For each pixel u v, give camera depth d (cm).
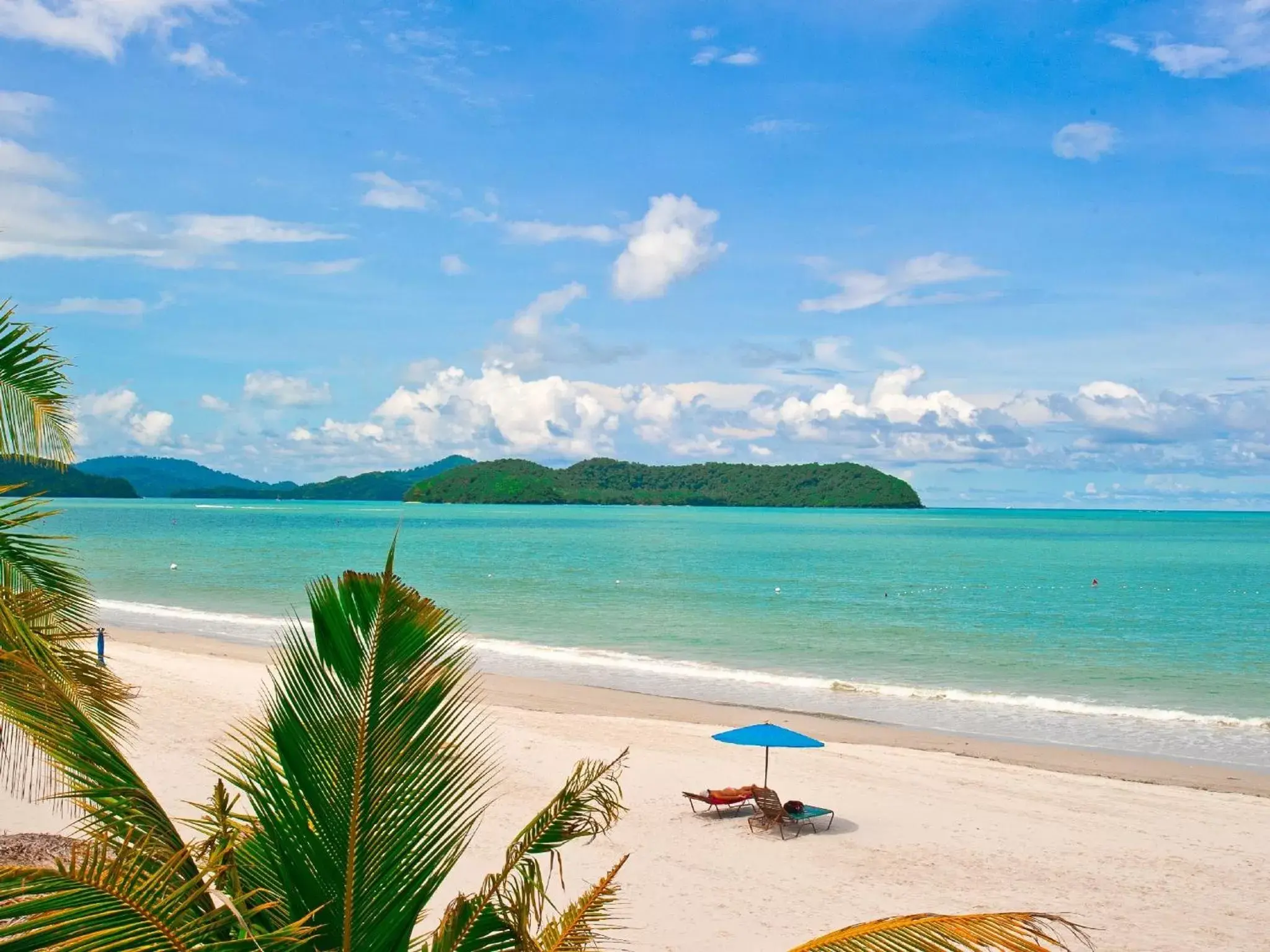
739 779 1717
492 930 440
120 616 4194
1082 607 5188
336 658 414
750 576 7094
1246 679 3067
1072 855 1365
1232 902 1202
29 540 717
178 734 1805
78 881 326
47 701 407
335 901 401
